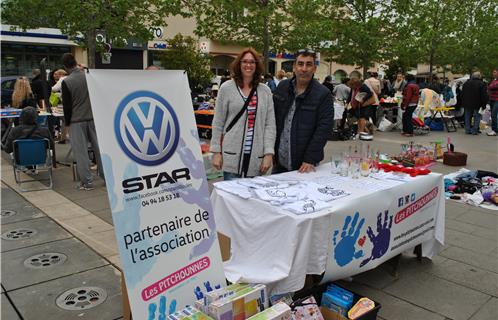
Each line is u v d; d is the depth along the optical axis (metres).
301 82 3.64
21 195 5.75
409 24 14.69
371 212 3.08
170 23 22.61
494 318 3.09
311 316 2.61
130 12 11.12
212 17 11.57
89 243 4.19
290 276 2.65
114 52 21.45
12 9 11.08
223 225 3.11
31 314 2.99
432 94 12.81
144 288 2.32
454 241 4.48
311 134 3.71
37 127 6.18
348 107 11.49
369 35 14.37
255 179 3.46
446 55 21.80
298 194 3.01
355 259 3.02
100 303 3.14
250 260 2.88
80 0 9.79
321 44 14.68
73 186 6.21
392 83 20.16
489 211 5.43
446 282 3.60
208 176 6.43
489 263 3.97
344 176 3.62
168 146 2.49
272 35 12.15
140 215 2.34
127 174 2.30
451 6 20.77
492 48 23.36
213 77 15.85
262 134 3.67
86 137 6.00
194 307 2.45
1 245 4.11
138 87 2.39
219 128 3.76
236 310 2.39
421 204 3.63
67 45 21.22
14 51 20.19
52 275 3.54
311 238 2.67
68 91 5.74
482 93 12.18
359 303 2.77
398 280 3.62
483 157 8.90
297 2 12.16
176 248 2.48
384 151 9.35
